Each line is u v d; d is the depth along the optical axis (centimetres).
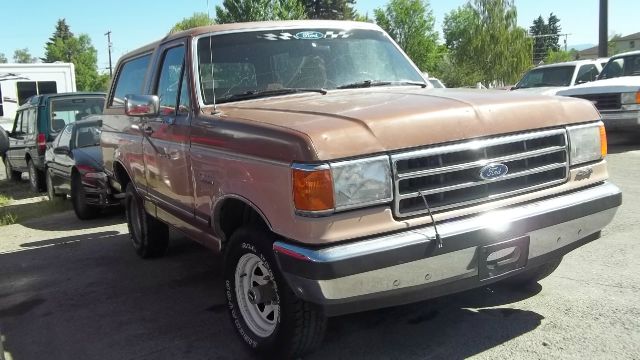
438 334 401
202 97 435
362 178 309
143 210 617
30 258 686
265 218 337
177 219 493
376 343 394
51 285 577
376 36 525
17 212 1005
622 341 372
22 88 2009
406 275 317
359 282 307
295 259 312
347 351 386
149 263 627
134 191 618
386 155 314
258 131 342
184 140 438
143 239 627
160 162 495
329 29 504
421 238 316
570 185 377
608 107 1130
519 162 354
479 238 330
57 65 2053
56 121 1216
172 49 497
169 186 482
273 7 3988
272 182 328
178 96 461
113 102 663
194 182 428
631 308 418
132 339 436
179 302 505
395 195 316
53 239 777
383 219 315
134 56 614
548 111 369
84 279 589
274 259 341
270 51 470
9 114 1992
